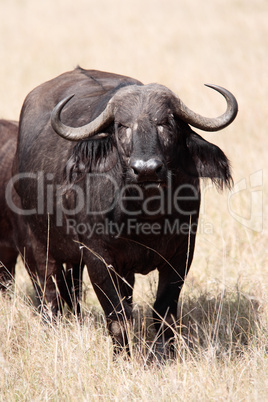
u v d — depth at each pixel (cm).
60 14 10231
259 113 3931
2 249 2459
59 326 1866
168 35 7525
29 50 7194
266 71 5150
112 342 1823
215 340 1831
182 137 1755
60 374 1617
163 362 1747
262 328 1838
